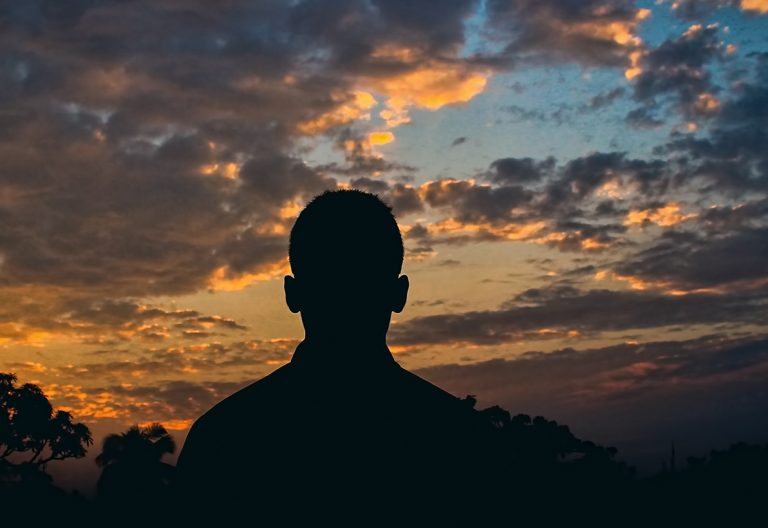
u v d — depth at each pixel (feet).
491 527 6.25
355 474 6.18
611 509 90.84
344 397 6.38
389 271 6.55
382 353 6.59
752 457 106.73
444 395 6.66
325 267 6.42
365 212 6.54
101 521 52.90
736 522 93.81
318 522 6.11
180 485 6.42
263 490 6.19
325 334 6.52
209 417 6.63
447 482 6.22
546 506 6.31
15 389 133.80
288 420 6.34
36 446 128.98
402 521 6.14
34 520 65.72
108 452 58.18
